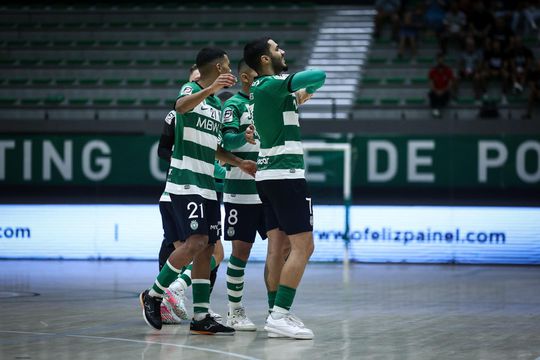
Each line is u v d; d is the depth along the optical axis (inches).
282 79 489.1
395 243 1232.2
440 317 609.6
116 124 1432.1
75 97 1664.6
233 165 528.7
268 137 500.7
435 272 1085.8
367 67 1686.8
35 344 458.6
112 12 1862.7
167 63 1711.4
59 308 648.4
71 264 1175.6
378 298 752.3
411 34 1704.0
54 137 1266.0
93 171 1261.1
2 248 1272.1
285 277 494.3
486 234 1215.6
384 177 1233.4
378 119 1422.2
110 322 561.9
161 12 1859.0
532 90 1502.2
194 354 427.5
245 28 1795.0
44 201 1266.0
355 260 1239.5
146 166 1252.5
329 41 1764.3
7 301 703.1
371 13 1839.3
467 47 1636.3
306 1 1947.6
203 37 1796.3
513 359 423.5
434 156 1224.2
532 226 1208.2
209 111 513.7
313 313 631.8
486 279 980.6
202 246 502.3
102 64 1722.4
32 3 1932.8
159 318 518.6
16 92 1674.5
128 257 1253.7
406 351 445.4
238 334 510.9
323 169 1245.7
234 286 537.6
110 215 1258.0
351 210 1241.4
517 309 668.1
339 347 458.3
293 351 441.1
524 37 1712.6
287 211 495.5
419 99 1582.2
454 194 1221.1
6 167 1270.9
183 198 502.9
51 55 1760.6
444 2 1764.3
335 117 1471.5
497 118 1449.3
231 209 545.6
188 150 506.6
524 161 1208.8
